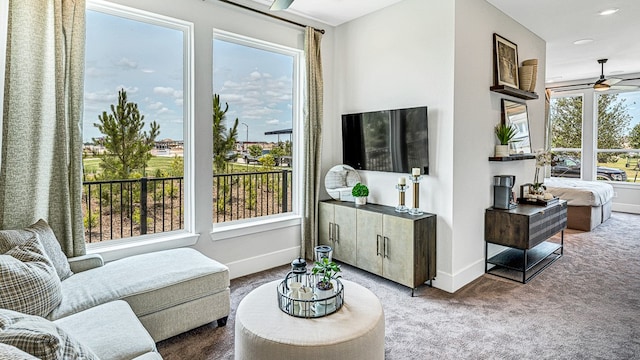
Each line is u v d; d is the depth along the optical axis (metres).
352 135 4.07
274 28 3.72
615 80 5.74
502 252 3.97
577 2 3.53
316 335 1.68
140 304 2.10
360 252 3.59
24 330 0.95
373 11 3.81
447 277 3.21
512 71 3.92
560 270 3.71
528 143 4.36
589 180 7.39
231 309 2.82
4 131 2.25
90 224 2.84
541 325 2.54
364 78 3.96
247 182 3.76
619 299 2.98
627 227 5.69
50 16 2.39
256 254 3.70
